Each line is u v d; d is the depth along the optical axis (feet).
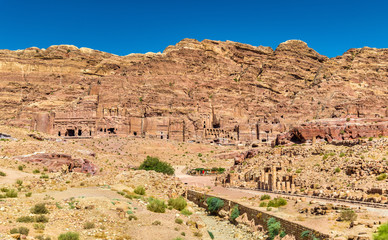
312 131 338.75
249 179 272.72
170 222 137.28
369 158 223.92
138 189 187.32
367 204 144.97
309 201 158.92
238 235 143.02
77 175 210.38
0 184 167.84
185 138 639.35
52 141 353.31
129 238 113.91
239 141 633.20
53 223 112.47
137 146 549.95
